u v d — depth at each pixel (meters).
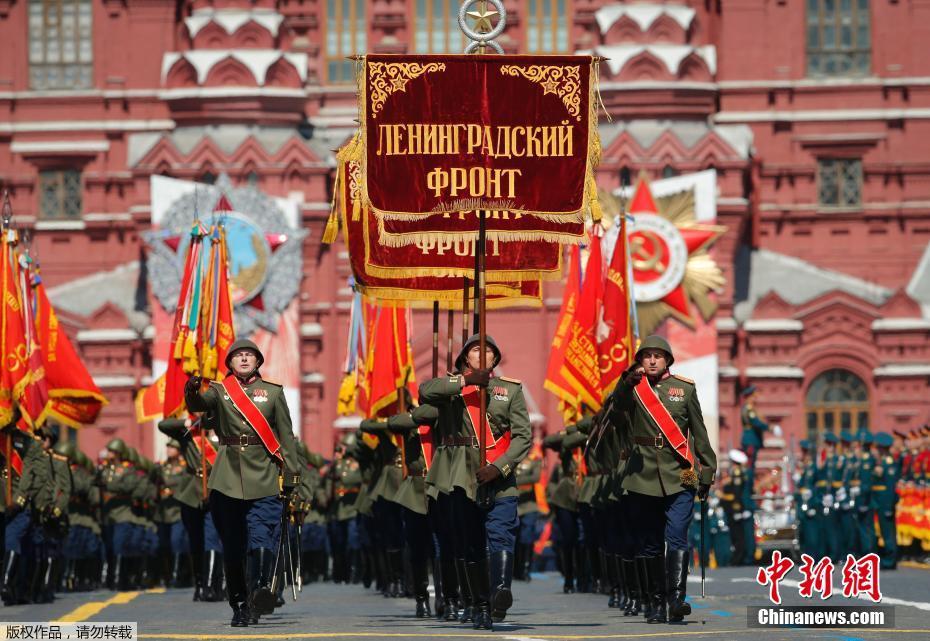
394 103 55.28
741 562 105.38
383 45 171.25
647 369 52.22
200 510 73.00
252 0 164.62
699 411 51.94
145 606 67.19
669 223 152.75
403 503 59.31
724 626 50.81
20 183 172.00
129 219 170.62
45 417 71.88
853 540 95.56
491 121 55.44
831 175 171.00
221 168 158.50
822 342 161.50
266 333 153.62
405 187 55.25
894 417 160.88
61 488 71.62
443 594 55.97
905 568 96.56
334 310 160.00
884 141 170.12
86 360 161.50
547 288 160.00
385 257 62.88
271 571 50.75
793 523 112.25
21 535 67.56
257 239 153.12
